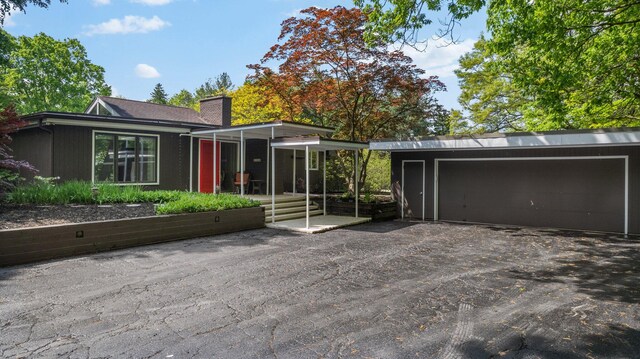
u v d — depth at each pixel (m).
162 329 3.88
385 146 13.58
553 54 9.05
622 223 10.59
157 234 8.50
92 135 12.02
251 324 4.03
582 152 11.18
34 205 9.21
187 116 18.42
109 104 16.34
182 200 10.08
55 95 31.11
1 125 9.24
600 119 13.12
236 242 8.73
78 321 4.06
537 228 11.55
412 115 16.80
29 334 3.73
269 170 15.55
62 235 7.03
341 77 15.14
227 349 3.45
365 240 9.19
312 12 13.81
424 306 4.63
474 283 5.63
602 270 6.43
